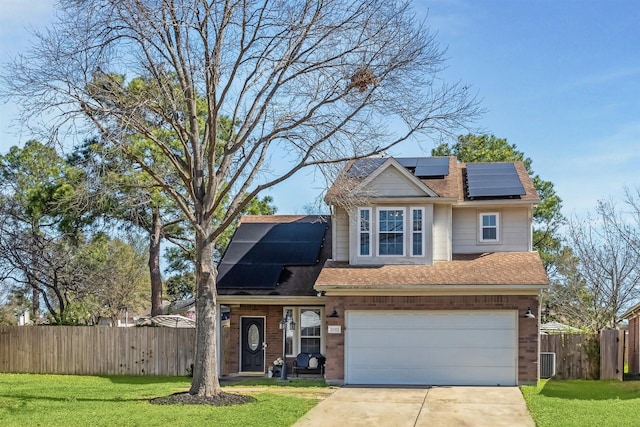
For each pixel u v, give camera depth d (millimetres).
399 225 24203
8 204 33125
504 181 25719
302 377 24875
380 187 24234
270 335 26000
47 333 27438
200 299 18766
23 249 31922
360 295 22859
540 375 24312
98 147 18016
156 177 18391
